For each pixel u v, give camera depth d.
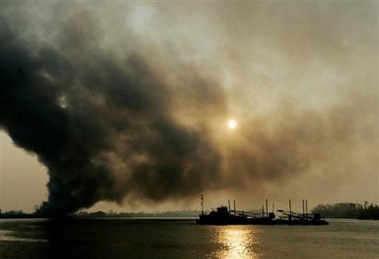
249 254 92.00
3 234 155.25
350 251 98.38
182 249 100.56
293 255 90.75
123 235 153.88
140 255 87.38
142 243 116.62
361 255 90.81
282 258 85.50
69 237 139.62
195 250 98.62
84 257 82.94
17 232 169.75
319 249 102.44
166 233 165.00
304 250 100.38
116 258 82.25
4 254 87.06
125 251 94.69
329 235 155.12
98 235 151.62
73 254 87.62
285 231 183.00
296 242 122.94
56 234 156.62
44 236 144.62
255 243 118.69
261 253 93.81
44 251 93.00
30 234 155.88
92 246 106.31
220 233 166.88
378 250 100.44
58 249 97.38
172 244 113.94
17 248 99.19
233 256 88.25
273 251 97.94
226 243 118.56
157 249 100.00
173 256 86.56
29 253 89.06
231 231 182.38
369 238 140.75
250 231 182.00
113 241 123.50
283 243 119.56
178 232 174.00
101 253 90.50
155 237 140.88
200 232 174.75
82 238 134.88
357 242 123.62
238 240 129.75
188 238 138.00
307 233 168.50
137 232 174.00
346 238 140.12
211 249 101.50
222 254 91.44
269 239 134.62
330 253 94.19
